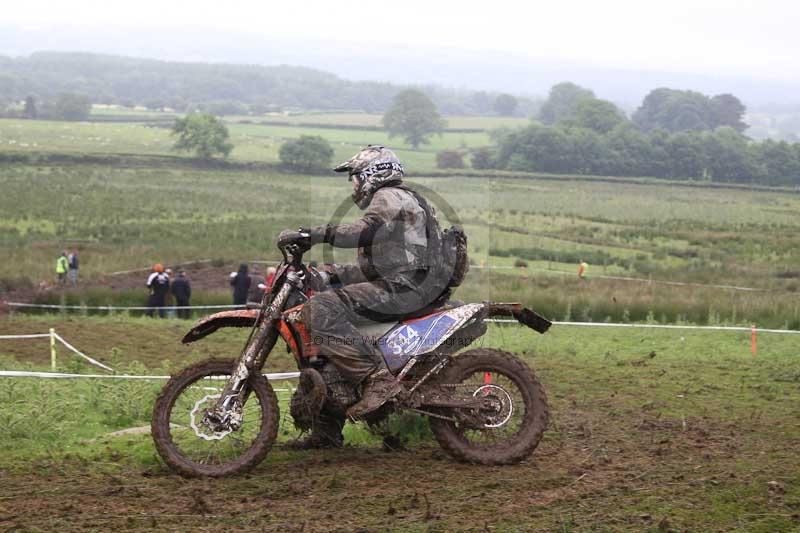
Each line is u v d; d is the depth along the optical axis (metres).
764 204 108.50
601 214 82.06
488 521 4.75
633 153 157.12
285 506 5.03
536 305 18.77
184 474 5.68
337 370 5.87
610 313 18.58
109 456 6.20
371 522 4.73
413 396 5.88
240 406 5.82
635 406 8.55
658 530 4.61
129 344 14.38
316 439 6.44
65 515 4.83
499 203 89.62
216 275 30.02
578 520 4.76
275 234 50.03
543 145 153.50
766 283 29.44
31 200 67.75
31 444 6.69
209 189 89.06
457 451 5.98
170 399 5.79
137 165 116.25
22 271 27.28
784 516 4.84
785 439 6.96
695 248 50.34
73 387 9.43
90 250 36.22
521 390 6.02
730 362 12.13
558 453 6.41
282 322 5.90
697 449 6.55
